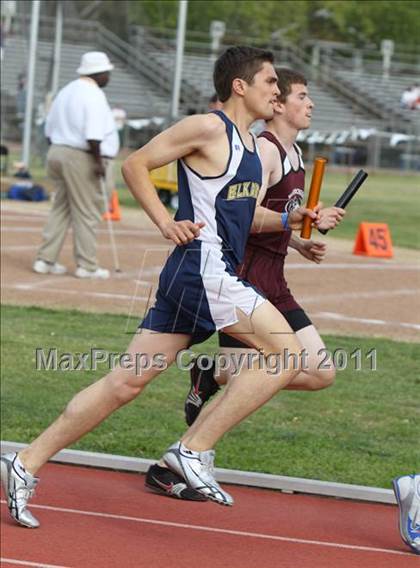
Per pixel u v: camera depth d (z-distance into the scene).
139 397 17.48
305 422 16.42
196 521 12.06
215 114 10.91
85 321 22.25
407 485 11.16
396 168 82.44
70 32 84.88
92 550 10.91
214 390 13.31
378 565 10.89
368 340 21.78
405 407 17.39
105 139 26.52
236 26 97.38
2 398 16.86
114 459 13.95
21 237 34.00
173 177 43.53
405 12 104.94
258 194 11.18
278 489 13.45
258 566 10.70
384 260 34.62
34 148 66.06
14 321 22.02
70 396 17.20
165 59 88.06
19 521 11.45
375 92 92.44
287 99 12.93
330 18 105.19
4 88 79.88
